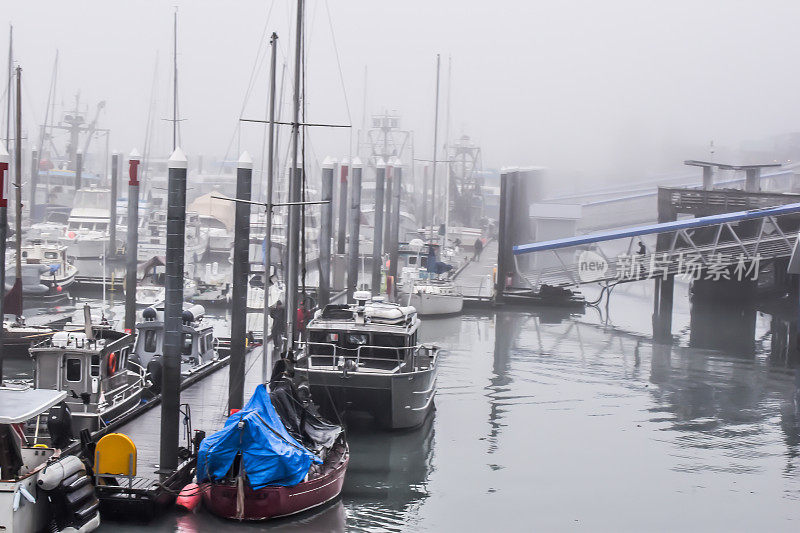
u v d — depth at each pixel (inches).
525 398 1389.0
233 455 828.6
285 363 959.0
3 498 697.0
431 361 1264.8
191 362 1288.1
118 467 812.0
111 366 1043.9
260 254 2645.2
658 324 2130.9
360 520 863.7
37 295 2113.7
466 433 1184.2
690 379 1550.2
